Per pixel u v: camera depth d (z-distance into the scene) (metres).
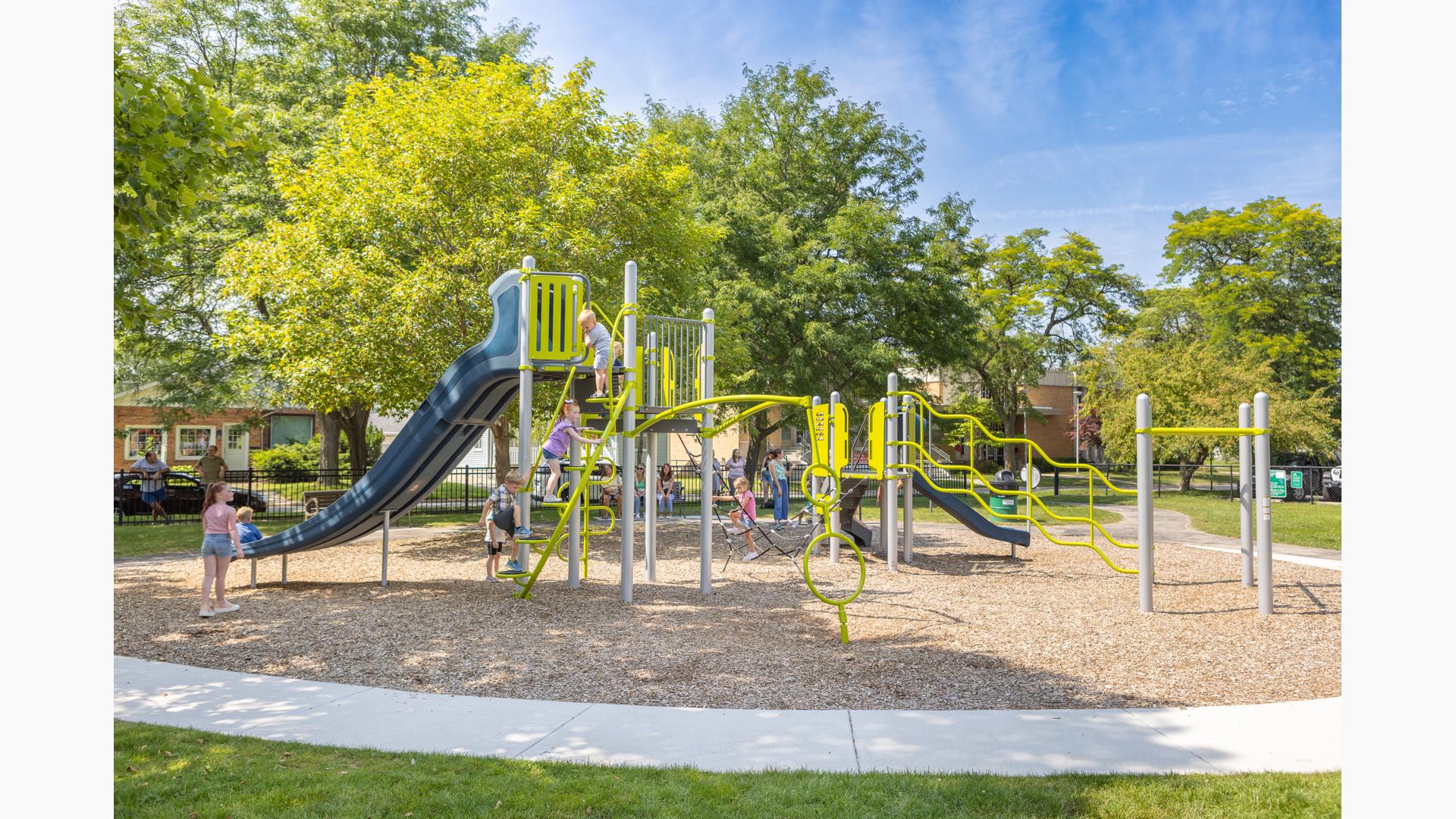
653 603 10.12
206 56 24.33
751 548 14.34
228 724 5.69
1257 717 5.86
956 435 38.00
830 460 13.24
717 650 7.79
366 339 14.35
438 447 11.15
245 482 24.72
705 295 24.72
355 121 16.02
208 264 22.69
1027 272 43.03
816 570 12.88
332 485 27.39
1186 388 32.34
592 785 4.49
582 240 14.85
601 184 15.89
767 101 31.59
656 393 11.17
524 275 10.53
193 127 6.74
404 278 14.57
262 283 15.19
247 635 8.38
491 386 11.08
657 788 4.45
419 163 14.91
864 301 29.84
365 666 7.30
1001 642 8.09
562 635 8.37
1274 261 41.97
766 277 28.78
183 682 6.76
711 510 10.84
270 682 6.79
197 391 25.70
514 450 40.09
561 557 11.70
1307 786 4.50
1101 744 5.29
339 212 15.08
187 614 9.38
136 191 6.55
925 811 4.16
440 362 14.62
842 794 4.38
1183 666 7.26
